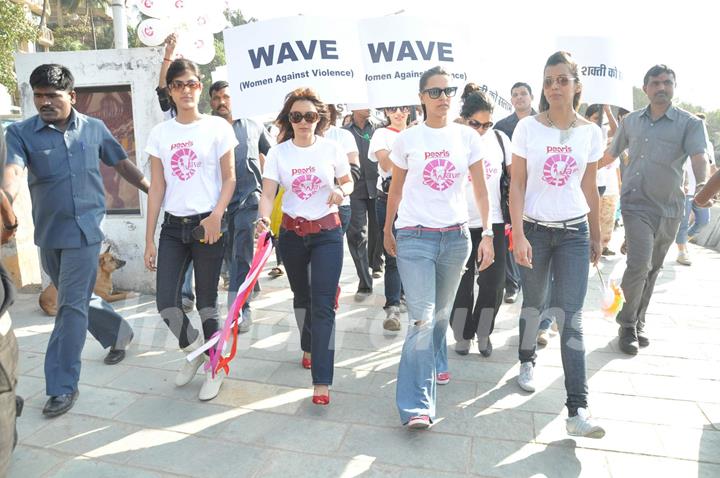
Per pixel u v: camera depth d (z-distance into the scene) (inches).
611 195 270.4
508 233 139.8
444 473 96.7
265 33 170.9
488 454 102.5
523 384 128.6
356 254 202.5
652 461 99.9
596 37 184.9
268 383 133.0
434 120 110.8
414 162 108.9
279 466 98.8
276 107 171.8
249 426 112.7
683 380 133.4
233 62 173.5
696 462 99.5
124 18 235.0
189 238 123.2
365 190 198.5
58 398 118.0
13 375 84.7
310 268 125.6
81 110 204.8
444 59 178.7
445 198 109.1
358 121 201.2
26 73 196.9
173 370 140.9
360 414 117.8
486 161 134.8
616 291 119.6
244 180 172.1
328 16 172.1
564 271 110.9
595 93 186.1
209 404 122.3
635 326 152.0
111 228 206.1
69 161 119.8
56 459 101.2
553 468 98.0
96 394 127.0
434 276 110.7
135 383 133.0
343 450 103.8
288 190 123.6
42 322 177.3
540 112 114.8
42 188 119.3
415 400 108.6
